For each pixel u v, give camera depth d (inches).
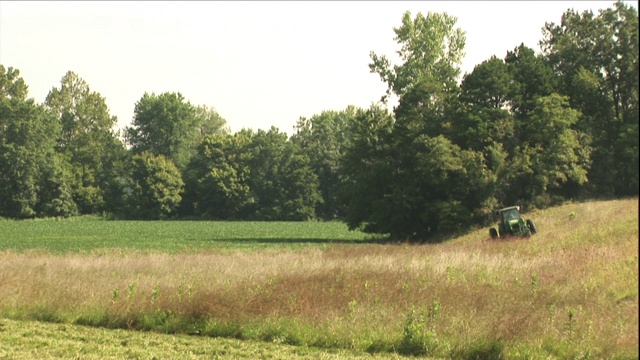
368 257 2230.6
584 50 5157.5
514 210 3558.1
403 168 4987.7
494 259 2069.4
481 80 4894.2
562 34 5374.0
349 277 1701.5
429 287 1567.4
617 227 2650.1
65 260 2313.0
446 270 1824.6
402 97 5255.9
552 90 4972.9
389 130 5093.5
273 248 4119.1
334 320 1314.0
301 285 1557.6
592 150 4441.4
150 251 3779.5
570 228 3137.3
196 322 1384.1
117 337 1321.4
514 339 1173.7
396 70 6456.7
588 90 4687.5
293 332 1290.6
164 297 1501.0
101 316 1455.5
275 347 1237.1
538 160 4549.7
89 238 5757.9
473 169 4547.2
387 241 4940.9
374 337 1232.8
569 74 5073.8
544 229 3499.0
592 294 1453.0
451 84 5152.6
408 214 4854.8
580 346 1129.4
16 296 1582.2
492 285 1654.8
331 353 1191.6
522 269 1887.3
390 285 1598.2
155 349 1216.8
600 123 4576.8
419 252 2672.2
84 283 1734.7
